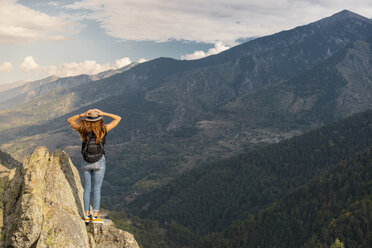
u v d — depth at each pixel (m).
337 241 73.62
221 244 169.38
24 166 7.35
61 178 8.09
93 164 7.93
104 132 7.94
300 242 157.75
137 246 8.27
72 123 7.79
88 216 8.03
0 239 6.49
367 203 146.50
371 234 124.56
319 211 165.38
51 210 6.89
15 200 7.03
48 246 6.27
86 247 7.25
